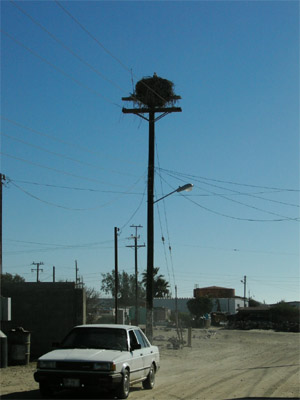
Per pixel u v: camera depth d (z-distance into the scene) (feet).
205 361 89.66
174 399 43.68
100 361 40.14
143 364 47.47
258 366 80.38
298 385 55.98
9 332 68.03
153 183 82.84
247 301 369.91
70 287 79.56
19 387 48.39
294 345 142.31
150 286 80.79
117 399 41.81
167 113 84.28
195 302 291.58
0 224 75.72
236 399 44.86
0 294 72.28
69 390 44.65
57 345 45.47
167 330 209.87
